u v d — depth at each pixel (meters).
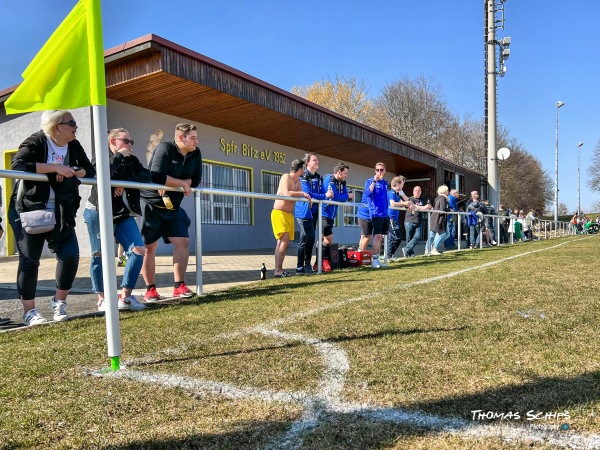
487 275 5.66
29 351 2.67
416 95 42.38
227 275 7.04
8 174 3.18
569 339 2.56
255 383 2.02
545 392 1.78
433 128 43.34
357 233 22.44
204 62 10.13
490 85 19.44
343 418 1.62
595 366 2.07
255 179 16.00
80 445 1.51
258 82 11.73
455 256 9.53
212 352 2.53
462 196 24.28
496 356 2.27
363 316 3.31
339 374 2.08
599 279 5.14
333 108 39.53
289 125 14.27
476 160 47.16
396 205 9.32
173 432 1.57
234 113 12.72
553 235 25.42
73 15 2.54
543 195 54.81
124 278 4.06
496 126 19.52
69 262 3.59
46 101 2.57
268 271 7.61
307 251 6.85
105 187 2.44
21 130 12.13
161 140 12.52
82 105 2.54
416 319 3.16
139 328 3.19
